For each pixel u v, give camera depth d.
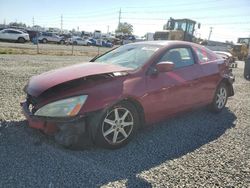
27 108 3.67
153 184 2.90
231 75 5.91
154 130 4.48
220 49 35.31
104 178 2.96
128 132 3.79
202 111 5.77
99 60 4.84
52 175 2.95
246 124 5.10
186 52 4.88
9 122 4.37
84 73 3.66
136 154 3.57
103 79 3.60
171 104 4.30
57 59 16.22
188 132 4.49
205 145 4.00
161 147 3.83
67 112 3.24
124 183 2.89
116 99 3.50
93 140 3.51
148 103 3.90
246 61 12.29
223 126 4.91
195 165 3.36
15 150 3.44
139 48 4.65
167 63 3.93
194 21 26.23
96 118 3.38
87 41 46.25
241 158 3.63
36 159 3.25
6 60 13.25
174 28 26.62
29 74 9.17
